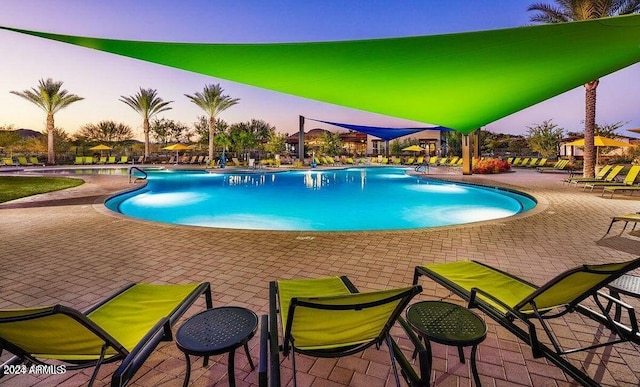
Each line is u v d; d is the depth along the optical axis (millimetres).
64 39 2760
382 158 31859
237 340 1887
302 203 12883
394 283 3889
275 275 4137
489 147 34375
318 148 39438
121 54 3127
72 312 1526
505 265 4469
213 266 4449
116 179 16578
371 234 6078
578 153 30703
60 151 34406
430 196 14352
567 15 15531
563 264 4492
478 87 4348
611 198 10070
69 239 5750
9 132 34438
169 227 6625
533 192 11453
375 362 2436
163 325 1987
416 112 5715
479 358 2480
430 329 2018
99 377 2283
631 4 14000
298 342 1887
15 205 8992
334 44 2836
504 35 2756
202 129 39000
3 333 1645
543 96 5055
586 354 2512
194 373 2320
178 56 3111
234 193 15359
